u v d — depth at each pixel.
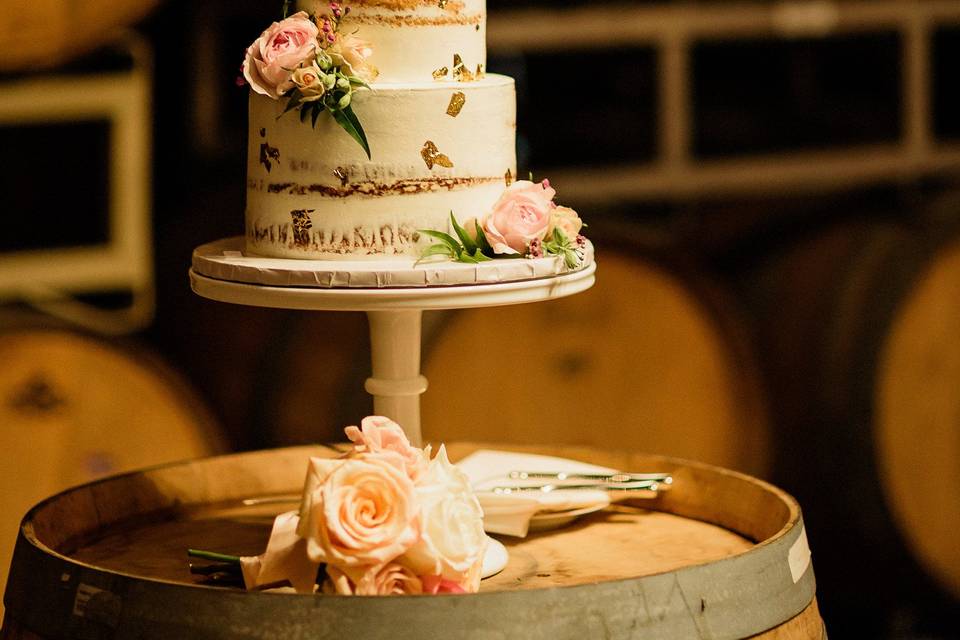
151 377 3.13
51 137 3.34
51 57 2.96
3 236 3.32
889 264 3.68
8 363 3.02
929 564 3.72
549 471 2.02
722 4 3.96
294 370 3.30
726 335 3.54
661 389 3.50
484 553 1.65
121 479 1.97
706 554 1.83
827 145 4.14
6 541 3.00
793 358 3.79
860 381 3.63
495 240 1.63
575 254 1.67
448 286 1.57
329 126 1.63
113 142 3.32
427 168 1.64
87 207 3.38
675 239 3.59
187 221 3.47
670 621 1.48
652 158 4.03
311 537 1.48
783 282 3.91
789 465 3.82
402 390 1.85
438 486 1.53
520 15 3.80
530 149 4.00
